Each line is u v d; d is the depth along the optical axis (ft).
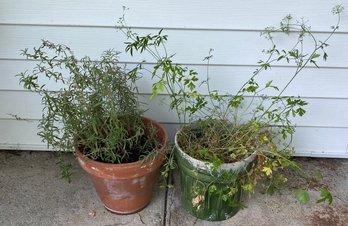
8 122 7.08
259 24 6.09
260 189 6.75
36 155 7.46
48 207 6.36
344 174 7.23
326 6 5.91
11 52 6.34
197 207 5.98
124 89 5.65
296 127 7.10
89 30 6.19
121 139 5.56
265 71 6.51
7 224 6.03
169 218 6.19
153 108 6.89
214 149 5.69
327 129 7.13
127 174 5.46
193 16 6.04
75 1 5.92
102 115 5.49
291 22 6.06
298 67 6.14
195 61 6.42
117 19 6.08
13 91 6.73
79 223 6.08
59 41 6.29
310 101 6.82
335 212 6.41
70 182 6.85
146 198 6.20
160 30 5.71
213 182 5.52
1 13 5.98
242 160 5.45
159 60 5.80
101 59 6.41
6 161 7.29
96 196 6.59
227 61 6.42
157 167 5.76
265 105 6.80
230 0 5.89
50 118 5.53
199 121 6.16
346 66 6.43
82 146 5.78
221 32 6.18
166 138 5.82
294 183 6.96
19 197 6.52
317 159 7.52
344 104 6.83
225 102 6.72
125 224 6.07
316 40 6.22
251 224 6.13
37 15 6.04
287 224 6.17
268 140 5.73
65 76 6.54
